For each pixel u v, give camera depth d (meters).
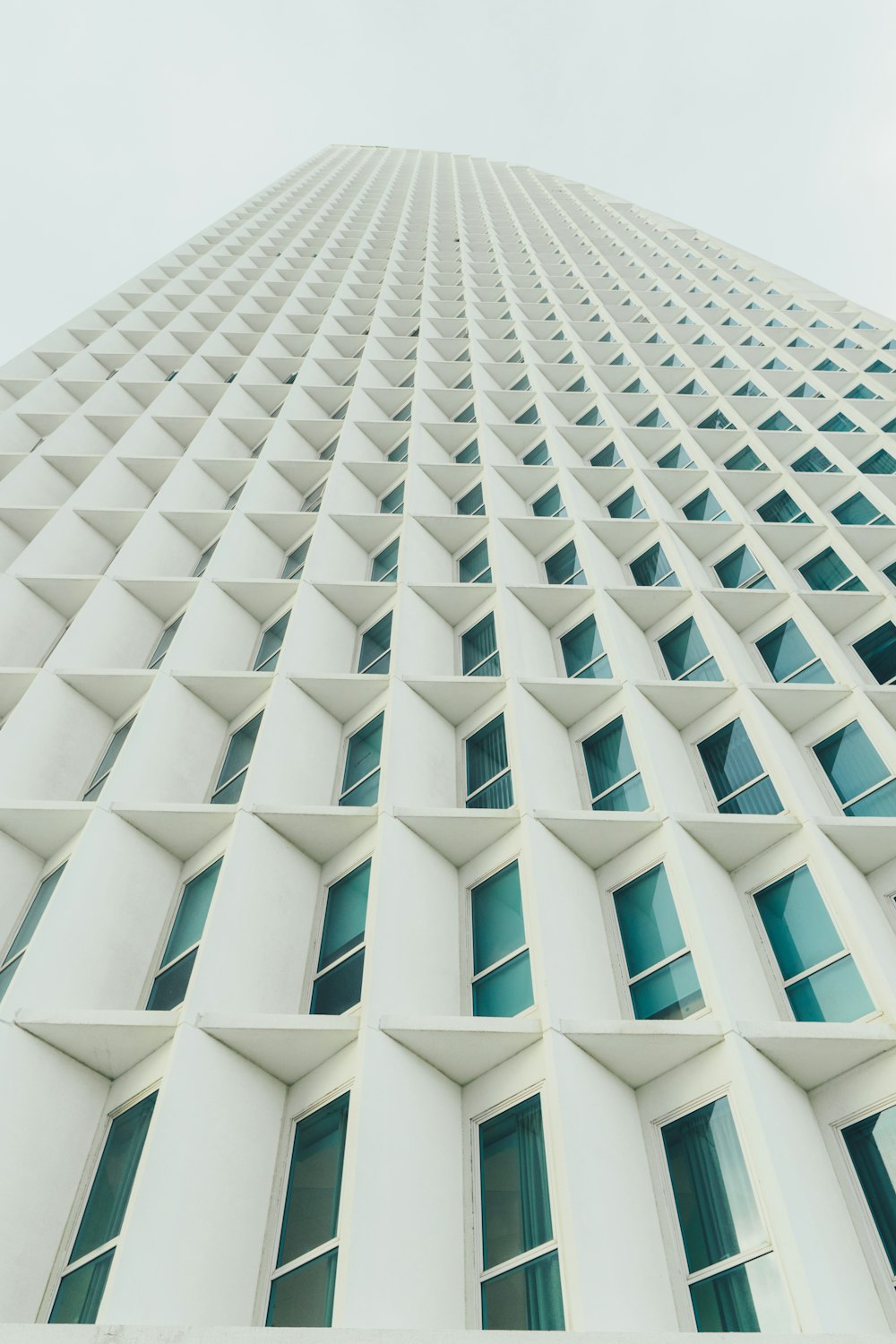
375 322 41.94
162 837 15.16
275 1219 10.08
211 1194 9.79
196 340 40.62
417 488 26.52
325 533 24.06
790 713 16.38
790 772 14.57
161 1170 9.52
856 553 20.66
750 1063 9.96
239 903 13.13
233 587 22.06
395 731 16.03
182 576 24.94
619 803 15.22
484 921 13.38
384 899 12.65
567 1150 9.30
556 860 13.44
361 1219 8.92
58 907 13.12
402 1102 10.25
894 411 28.22
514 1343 6.39
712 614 19.17
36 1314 9.58
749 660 18.72
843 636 18.88
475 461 29.53
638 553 23.16
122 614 22.02
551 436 29.20
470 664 19.95
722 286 47.06
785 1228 8.42
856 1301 8.23
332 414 34.06
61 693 18.89
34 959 12.36
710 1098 10.04
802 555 22.00
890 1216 9.13
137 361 37.25
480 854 14.38
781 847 13.40
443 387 36.00
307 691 18.14
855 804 14.59
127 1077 11.59
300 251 57.16
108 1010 12.15
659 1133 10.22
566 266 54.69
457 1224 9.72
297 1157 10.56
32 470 28.55
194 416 33.66
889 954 11.70
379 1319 8.34
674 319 42.78
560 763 16.17
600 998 11.84
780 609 19.44
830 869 12.36
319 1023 10.95
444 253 58.69
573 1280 8.30
